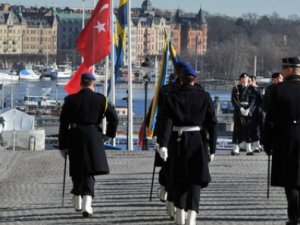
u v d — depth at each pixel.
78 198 22.44
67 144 22.56
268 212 22.83
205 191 26.83
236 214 22.45
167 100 20.30
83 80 22.62
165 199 23.89
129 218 22.06
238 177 30.72
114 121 22.62
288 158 20.14
